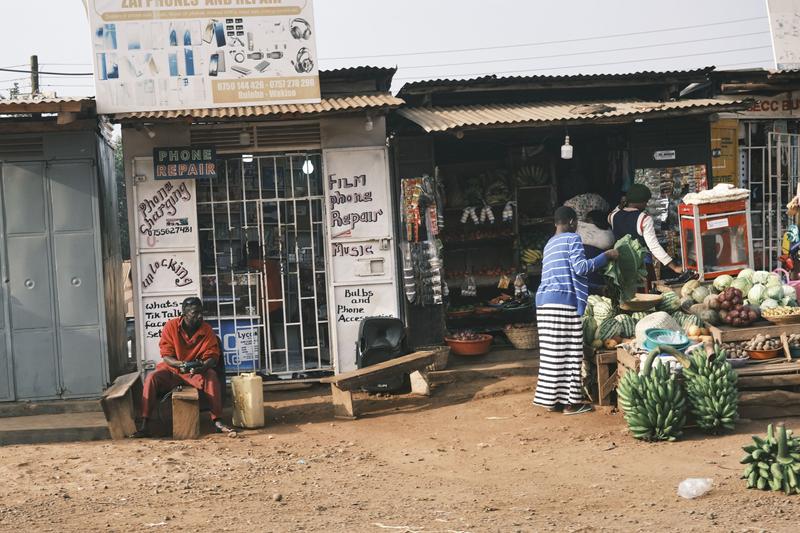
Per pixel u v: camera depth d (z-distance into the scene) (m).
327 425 9.80
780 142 13.51
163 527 6.10
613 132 13.07
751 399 8.78
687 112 11.34
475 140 13.37
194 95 10.98
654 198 12.38
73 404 10.71
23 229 10.74
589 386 10.09
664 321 9.52
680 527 5.73
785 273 11.37
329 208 11.34
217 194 11.55
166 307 11.19
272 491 7.14
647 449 8.05
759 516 5.93
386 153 11.38
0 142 10.68
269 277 11.66
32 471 8.06
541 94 12.87
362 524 6.06
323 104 11.04
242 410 9.72
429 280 11.64
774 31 12.96
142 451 8.74
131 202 11.10
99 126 11.17
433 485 7.24
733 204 10.59
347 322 11.41
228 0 11.01
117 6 10.84
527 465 7.80
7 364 10.73
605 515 6.13
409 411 10.25
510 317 12.70
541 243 13.34
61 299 10.78
